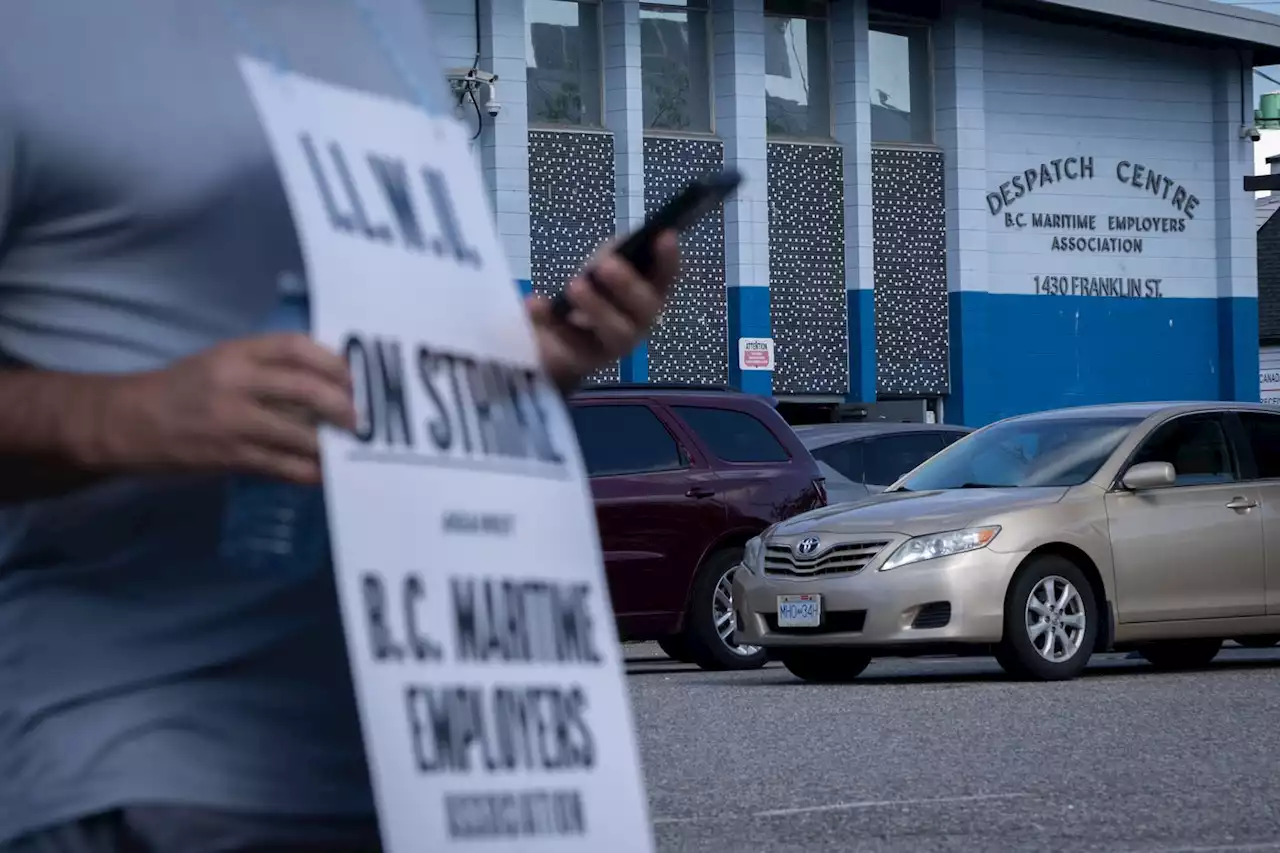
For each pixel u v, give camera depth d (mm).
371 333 2000
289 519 2268
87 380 2002
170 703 2254
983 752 10469
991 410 37000
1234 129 39875
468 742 1961
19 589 2260
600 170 32625
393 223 2090
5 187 2191
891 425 20875
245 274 2256
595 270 2336
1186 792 9148
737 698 13352
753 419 17719
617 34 32719
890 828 8273
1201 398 39656
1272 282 55125
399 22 2344
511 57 31609
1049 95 38000
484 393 2111
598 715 2104
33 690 2246
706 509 17078
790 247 34812
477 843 1948
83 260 2244
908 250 36312
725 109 33875
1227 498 15211
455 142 2279
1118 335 38719
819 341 35125
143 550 2248
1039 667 14297
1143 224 39031
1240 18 38875
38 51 2205
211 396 1920
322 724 2305
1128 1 37469
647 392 17391
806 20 35219
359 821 2326
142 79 2229
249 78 2033
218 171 2240
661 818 8570
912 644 14180
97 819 2227
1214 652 16828
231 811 2254
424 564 1964
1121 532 14773
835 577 14477
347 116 2131
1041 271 37844
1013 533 14328
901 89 36625
